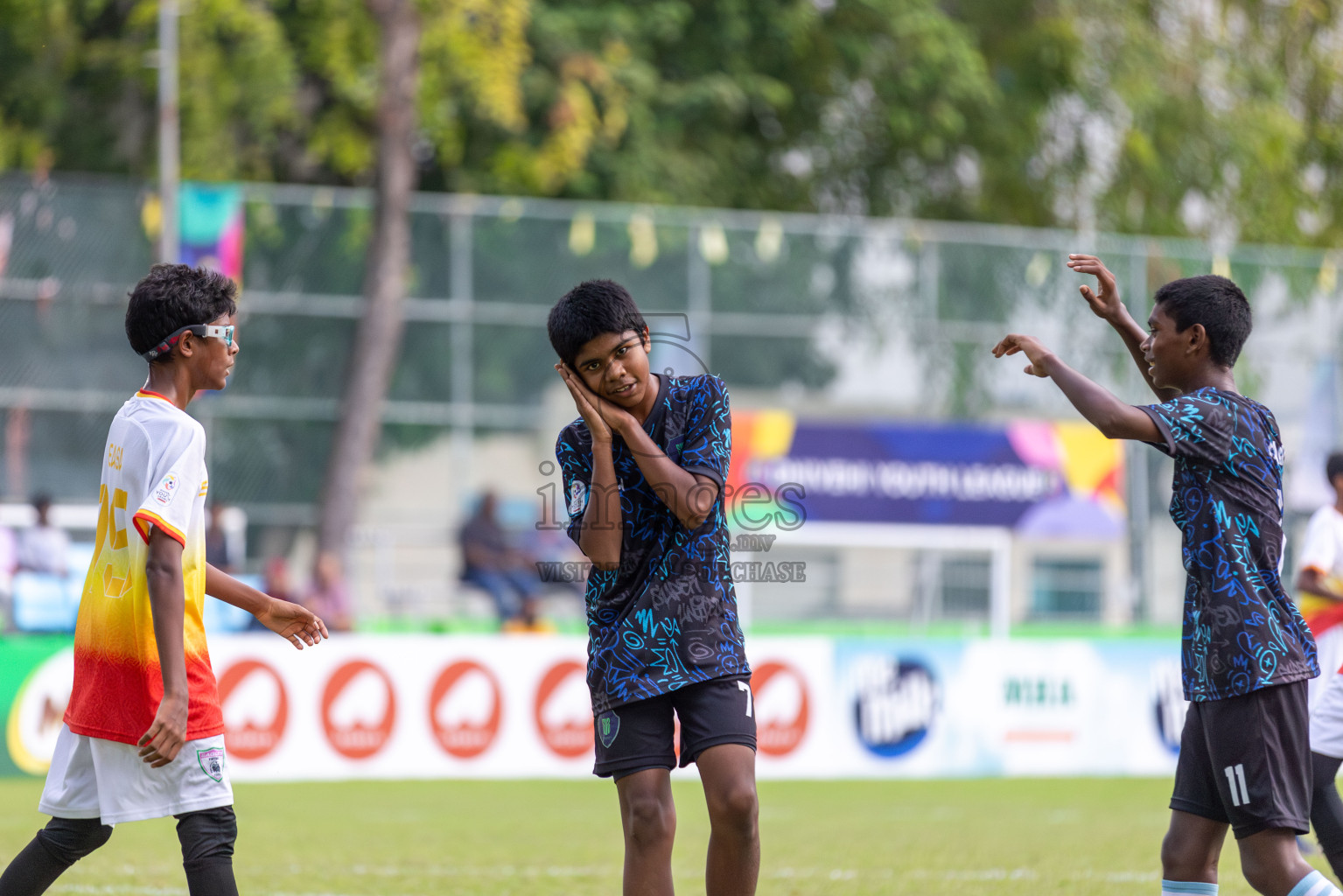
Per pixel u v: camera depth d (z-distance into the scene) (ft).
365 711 126.82
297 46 212.02
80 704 44.19
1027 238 177.37
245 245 158.61
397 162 199.00
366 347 159.94
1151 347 49.34
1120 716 142.31
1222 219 260.42
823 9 247.29
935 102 245.65
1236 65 256.73
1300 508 172.04
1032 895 68.28
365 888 70.08
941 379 174.81
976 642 139.13
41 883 45.14
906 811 107.24
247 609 49.42
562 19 221.66
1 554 142.00
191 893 43.55
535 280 165.99
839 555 169.27
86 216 155.02
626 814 45.88
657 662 45.50
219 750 44.32
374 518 159.53
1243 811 44.93
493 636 130.52
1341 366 175.01
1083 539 173.58
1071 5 254.27
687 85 234.58
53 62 213.05
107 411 153.99
